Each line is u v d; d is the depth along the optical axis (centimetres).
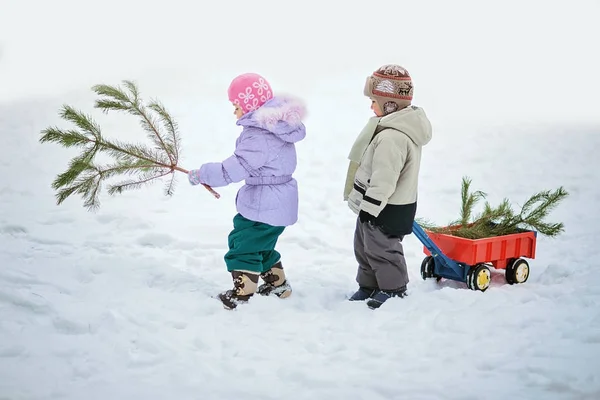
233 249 430
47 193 661
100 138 446
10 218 576
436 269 471
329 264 519
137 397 318
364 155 438
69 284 437
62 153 811
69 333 378
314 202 660
